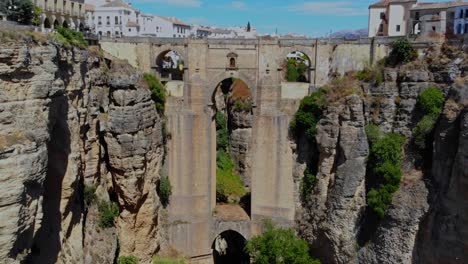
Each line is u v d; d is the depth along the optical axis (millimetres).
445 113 49031
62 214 39531
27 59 30797
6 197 27359
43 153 30750
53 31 45000
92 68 51656
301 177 62656
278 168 62656
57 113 37000
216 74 63750
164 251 63469
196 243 64438
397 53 58031
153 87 61781
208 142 64250
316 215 59719
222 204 70375
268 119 62250
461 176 43781
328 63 62562
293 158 62625
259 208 63812
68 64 41688
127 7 113500
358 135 55938
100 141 54125
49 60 33406
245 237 64438
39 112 31969
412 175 52250
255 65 63031
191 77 63406
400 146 54594
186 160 63438
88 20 109250
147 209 59188
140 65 65625
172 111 63656
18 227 28062
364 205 55781
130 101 54094
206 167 64312
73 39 49125
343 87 59250
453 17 65500
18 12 47406
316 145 60906
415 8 70812
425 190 49688
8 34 29953
